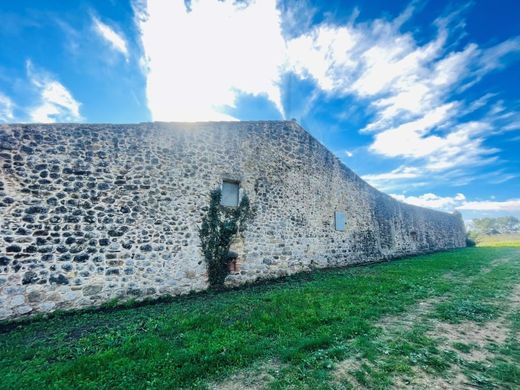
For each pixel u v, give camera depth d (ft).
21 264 17.98
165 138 24.64
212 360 11.02
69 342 13.67
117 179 21.98
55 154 20.01
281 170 32.14
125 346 12.38
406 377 9.79
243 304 19.10
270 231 29.99
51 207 19.38
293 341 12.79
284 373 10.23
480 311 17.07
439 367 10.41
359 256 40.60
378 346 12.23
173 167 24.62
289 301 19.19
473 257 48.55
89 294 19.70
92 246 20.35
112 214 21.40
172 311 18.28
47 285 18.51
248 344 12.55
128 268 21.40
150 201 23.08
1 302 17.07
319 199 36.01
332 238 36.78
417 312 17.17
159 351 11.90
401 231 52.65
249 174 29.27
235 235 27.27
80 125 21.18
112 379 9.93
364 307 17.78
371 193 46.11
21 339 14.23
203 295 23.22
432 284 24.63
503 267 35.70
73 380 9.82
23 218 18.44
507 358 11.15
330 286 23.88
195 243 24.76
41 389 9.29
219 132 27.91
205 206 25.82
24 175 18.85
